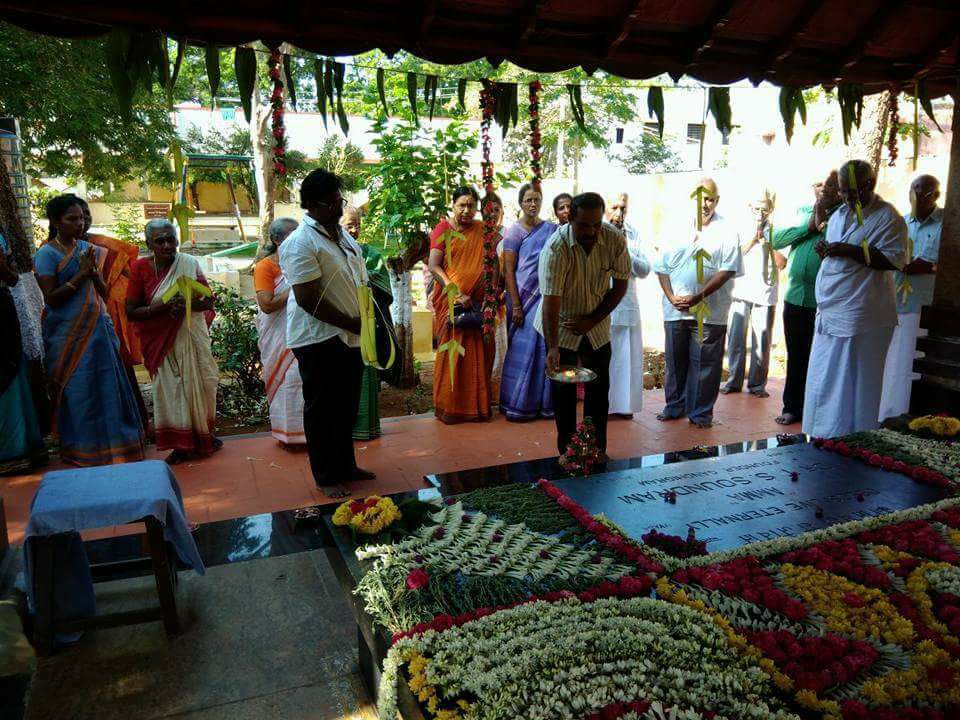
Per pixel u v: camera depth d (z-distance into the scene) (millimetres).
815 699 1866
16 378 4438
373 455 4828
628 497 3361
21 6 2350
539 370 5516
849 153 7148
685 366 5504
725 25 3143
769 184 8094
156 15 2514
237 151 13484
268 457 4766
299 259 3707
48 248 4410
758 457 3902
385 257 6363
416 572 2438
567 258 3943
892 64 3861
